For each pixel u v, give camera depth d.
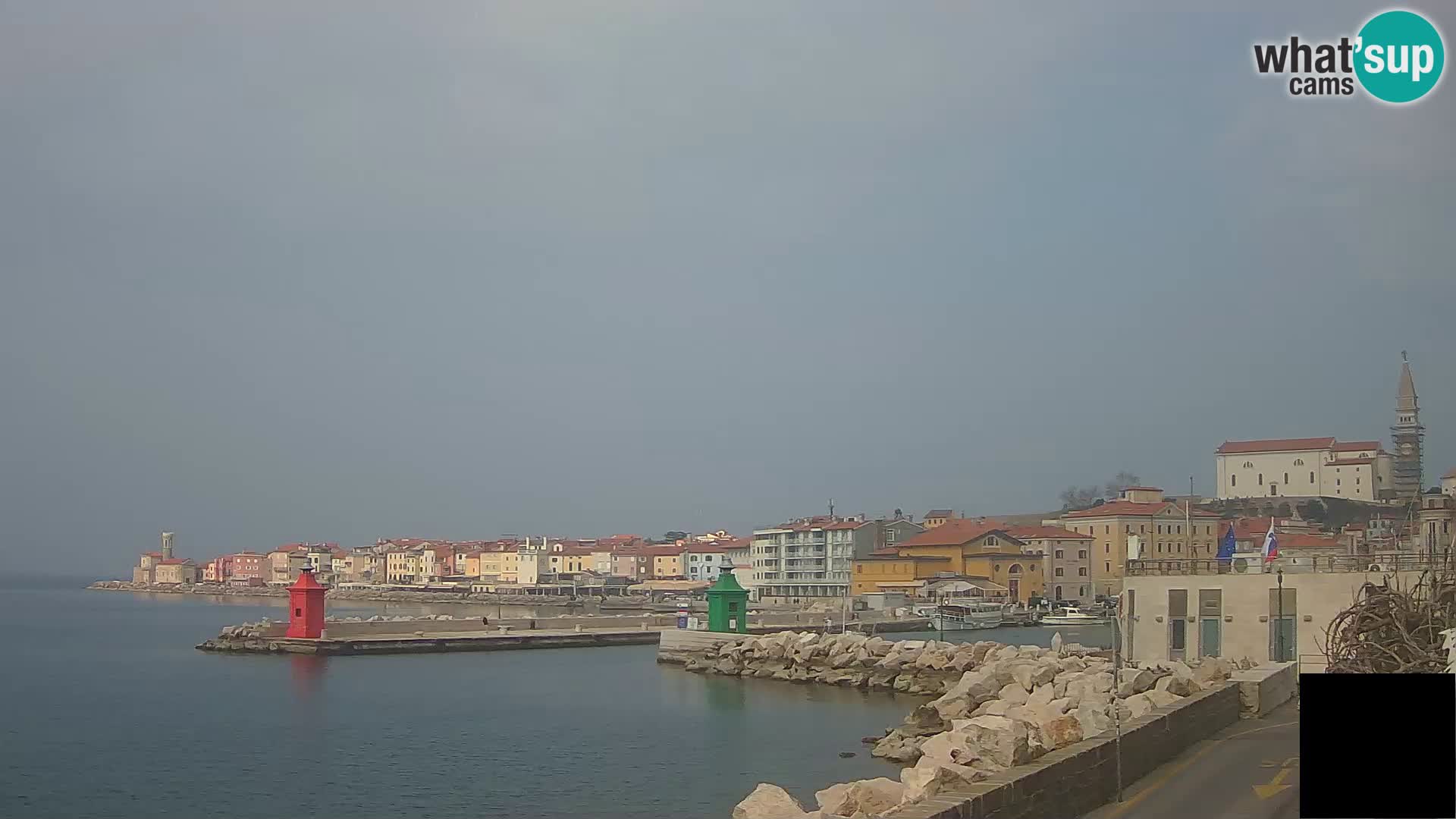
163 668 109.06
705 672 101.56
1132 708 36.22
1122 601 65.00
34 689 92.56
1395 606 32.62
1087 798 24.02
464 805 46.88
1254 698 38.94
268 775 54.09
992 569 191.12
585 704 79.50
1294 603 58.31
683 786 49.84
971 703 59.84
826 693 85.94
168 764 57.34
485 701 81.56
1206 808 24.25
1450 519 54.81
